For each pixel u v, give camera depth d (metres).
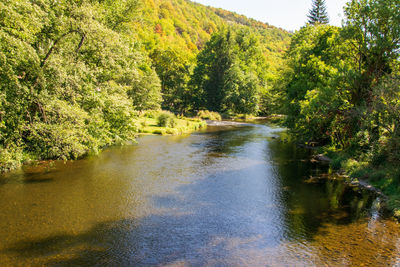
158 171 19.75
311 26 40.28
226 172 19.91
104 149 26.98
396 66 21.78
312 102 24.28
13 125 16.52
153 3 155.88
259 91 76.50
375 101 17.80
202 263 9.02
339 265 8.88
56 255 9.35
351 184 17.39
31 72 16.19
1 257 9.15
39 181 16.80
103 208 13.27
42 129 16.78
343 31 23.81
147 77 49.16
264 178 18.58
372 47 22.39
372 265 8.85
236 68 75.62
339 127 24.23
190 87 74.62
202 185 16.97
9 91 15.56
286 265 8.91
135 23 29.16
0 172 18.02
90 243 10.17
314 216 12.69
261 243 10.33
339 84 23.06
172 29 150.75
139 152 25.98
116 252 9.62
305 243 10.30
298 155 26.17
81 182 16.89
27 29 14.73
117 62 22.78
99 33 18.80
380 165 18.02
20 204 13.46
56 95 17.50
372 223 11.93
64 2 18.45
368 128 19.42
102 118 22.03
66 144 18.17
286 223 11.99
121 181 17.30
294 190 16.27
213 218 12.45
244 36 95.00
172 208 13.48
